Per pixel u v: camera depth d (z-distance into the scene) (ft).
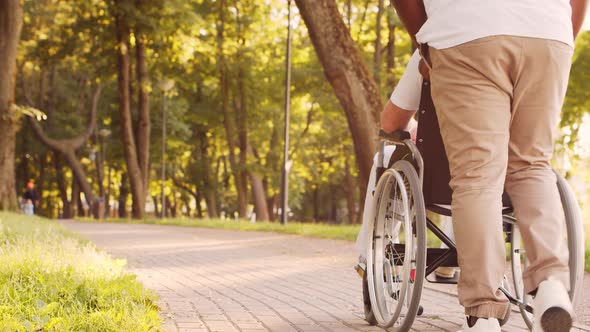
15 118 89.45
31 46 135.23
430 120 12.68
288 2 95.30
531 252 10.48
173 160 174.50
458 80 10.55
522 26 10.36
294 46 147.54
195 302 19.90
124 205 178.60
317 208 228.63
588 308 19.43
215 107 161.27
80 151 183.42
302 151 172.35
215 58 139.23
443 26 10.67
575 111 81.35
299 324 16.19
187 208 219.82
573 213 11.85
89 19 122.83
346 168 171.01
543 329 9.72
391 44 125.29
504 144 10.51
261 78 143.13
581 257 11.75
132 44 122.01
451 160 10.83
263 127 160.15
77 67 165.78
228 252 42.96
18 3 91.15
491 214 10.48
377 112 56.24
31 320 13.38
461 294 10.80
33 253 21.57
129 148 126.31
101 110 176.24
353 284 25.57
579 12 11.19
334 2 56.18
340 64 55.72
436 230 13.80
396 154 14.33
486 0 10.53
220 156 193.67
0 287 15.90
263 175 146.10
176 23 119.34
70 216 194.29
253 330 15.31
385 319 14.73
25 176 195.31
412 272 13.46
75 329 13.17
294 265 33.88
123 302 15.46
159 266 32.53
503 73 10.43
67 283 17.39
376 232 15.17
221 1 141.49
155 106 160.56
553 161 60.59
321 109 138.62
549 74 10.54
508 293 14.06
